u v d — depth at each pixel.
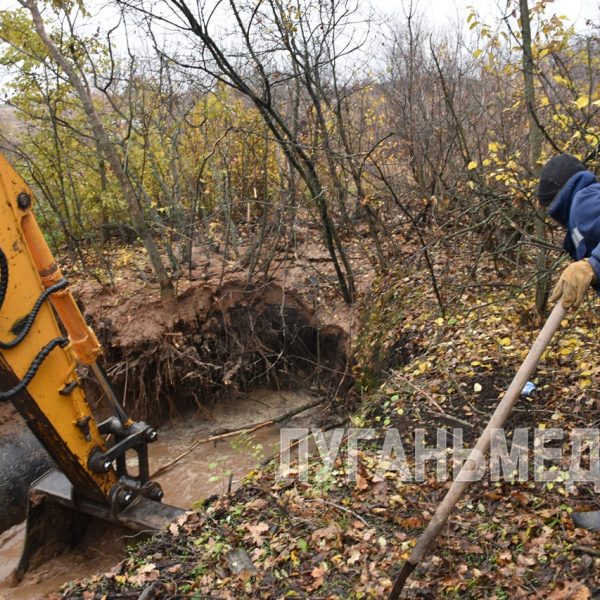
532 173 5.76
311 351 8.41
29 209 4.12
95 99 10.22
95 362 4.73
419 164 8.55
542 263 5.47
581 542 3.28
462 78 9.73
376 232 8.05
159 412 8.19
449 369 5.48
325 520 3.89
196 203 9.22
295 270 8.85
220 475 6.90
